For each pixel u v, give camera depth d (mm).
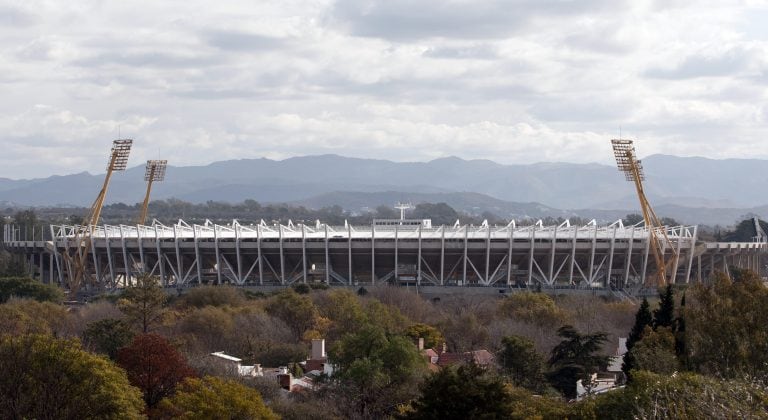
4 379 132375
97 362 139875
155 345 159375
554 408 135375
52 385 134000
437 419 121812
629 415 124562
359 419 150500
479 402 122375
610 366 186750
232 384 140250
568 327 195500
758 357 149375
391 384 159625
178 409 141125
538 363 179875
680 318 168000
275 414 140875
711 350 155500
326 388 159750
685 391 116375
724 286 163875
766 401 110250
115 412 136125
